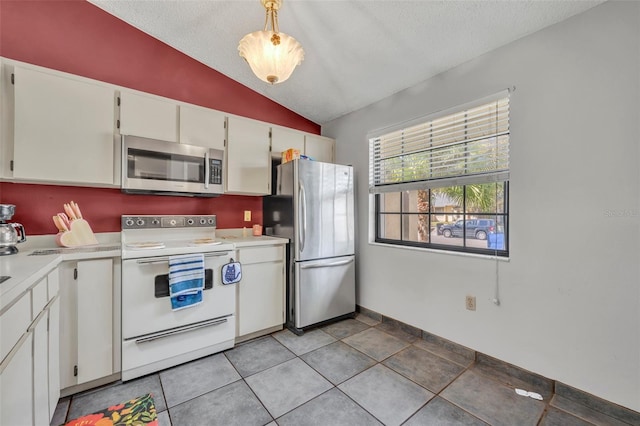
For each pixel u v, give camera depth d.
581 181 1.61
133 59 2.33
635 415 1.45
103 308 1.74
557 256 1.71
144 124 2.12
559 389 1.69
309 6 1.84
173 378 1.85
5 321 0.89
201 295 2.06
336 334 2.54
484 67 2.05
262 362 2.05
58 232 2.02
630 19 1.45
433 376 1.89
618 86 1.49
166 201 2.51
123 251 1.79
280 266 2.61
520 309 1.86
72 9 2.09
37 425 1.17
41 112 1.74
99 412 1.49
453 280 2.24
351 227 2.93
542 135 1.76
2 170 1.64
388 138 2.84
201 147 2.32
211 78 2.74
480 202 2.25
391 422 1.48
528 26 1.76
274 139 2.87
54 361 1.45
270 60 1.42
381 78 2.53
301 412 1.54
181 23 2.22
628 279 1.47
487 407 1.59
